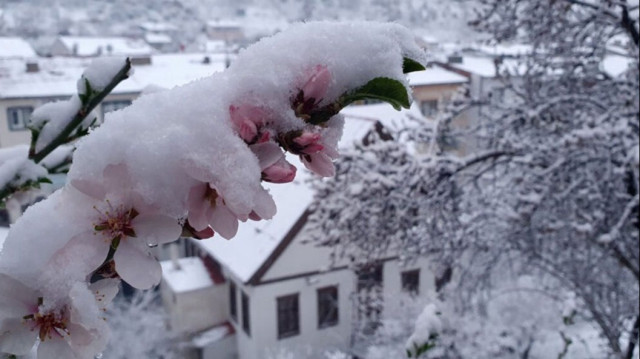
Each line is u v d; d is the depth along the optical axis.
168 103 0.71
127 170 0.68
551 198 7.02
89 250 0.70
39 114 1.28
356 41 0.74
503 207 7.70
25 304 0.71
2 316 0.70
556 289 9.23
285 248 11.56
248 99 0.73
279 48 0.75
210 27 52.31
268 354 11.62
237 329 12.80
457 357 9.38
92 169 0.67
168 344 12.70
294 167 0.71
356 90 0.74
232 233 0.69
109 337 0.73
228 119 0.71
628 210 6.29
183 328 12.82
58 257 0.70
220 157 0.67
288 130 0.73
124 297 13.75
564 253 7.77
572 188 6.75
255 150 0.70
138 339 12.41
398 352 10.88
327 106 0.75
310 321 12.11
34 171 1.29
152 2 51.88
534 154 7.11
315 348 12.20
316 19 0.82
